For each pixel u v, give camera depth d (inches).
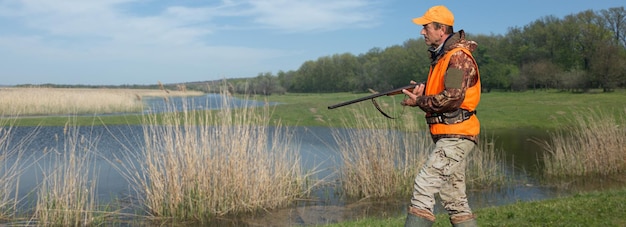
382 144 456.4
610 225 246.8
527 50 2714.1
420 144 512.1
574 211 282.8
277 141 475.5
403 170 465.7
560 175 540.1
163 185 378.0
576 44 2532.0
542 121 1122.7
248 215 379.2
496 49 2844.5
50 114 1255.5
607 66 1836.9
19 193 421.4
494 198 437.4
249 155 403.2
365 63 3395.7
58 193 363.9
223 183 384.8
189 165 377.1
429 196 168.7
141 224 351.3
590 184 492.1
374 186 443.2
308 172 472.1
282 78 3636.8
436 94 163.8
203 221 363.3
